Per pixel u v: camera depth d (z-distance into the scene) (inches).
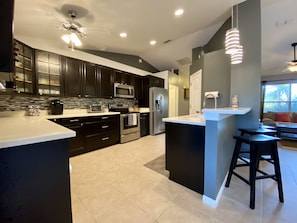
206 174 63.2
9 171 30.5
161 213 56.9
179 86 254.2
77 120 119.1
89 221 53.1
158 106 202.4
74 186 75.4
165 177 84.4
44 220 34.8
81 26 99.5
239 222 52.1
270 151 64.6
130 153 125.4
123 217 55.0
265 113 231.3
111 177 84.5
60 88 121.6
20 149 31.3
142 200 64.6
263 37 141.2
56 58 119.3
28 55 102.4
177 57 204.8
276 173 63.8
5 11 28.6
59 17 86.4
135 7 86.4
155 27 114.2
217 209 58.7
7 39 28.9
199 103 147.4
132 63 197.3
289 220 52.7
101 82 153.0
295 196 66.5
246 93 101.0
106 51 165.3
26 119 77.7
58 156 36.3
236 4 98.1
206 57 130.5
